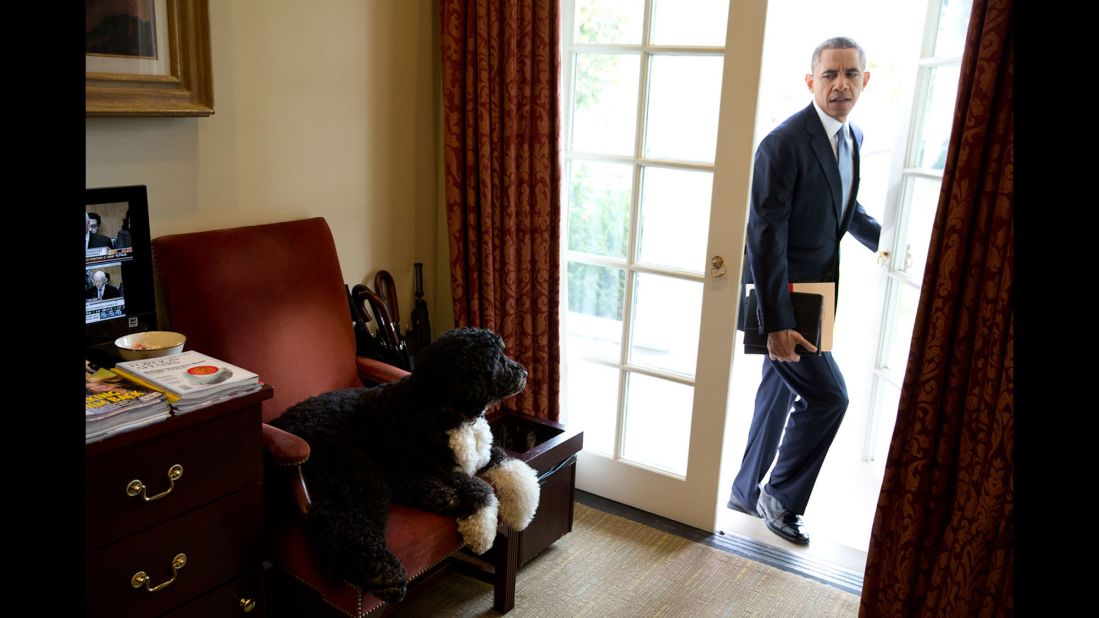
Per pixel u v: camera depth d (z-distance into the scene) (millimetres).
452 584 2270
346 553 1629
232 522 1657
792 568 2439
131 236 1845
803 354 2732
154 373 1574
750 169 2309
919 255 2461
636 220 2559
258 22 2139
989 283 1794
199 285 1950
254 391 1632
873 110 4141
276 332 2102
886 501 2037
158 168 1960
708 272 2430
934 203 2352
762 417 2918
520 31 2412
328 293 2270
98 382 1537
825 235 2729
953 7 2283
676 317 2570
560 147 2496
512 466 2029
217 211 2131
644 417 2705
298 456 1678
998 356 1779
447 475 1863
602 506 2770
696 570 2395
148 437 1442
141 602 1511
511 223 2543
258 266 2086
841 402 2709
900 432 1991
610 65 2508
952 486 1979
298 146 2328
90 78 1726
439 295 2996
